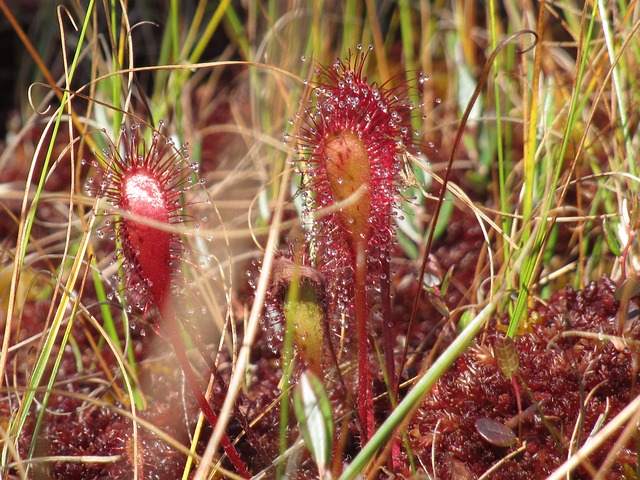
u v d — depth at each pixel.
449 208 0.28
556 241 0.26
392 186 0.18
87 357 0.24
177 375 0.23
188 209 0.30
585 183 0.27
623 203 0.22
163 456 0.20
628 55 0.27
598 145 0.28
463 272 0.27
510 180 0.27
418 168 0.28
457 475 0.19
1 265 0.28
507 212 0.24
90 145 0.24
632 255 0.23
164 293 0.17
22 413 0.20
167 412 0.21
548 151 0.23
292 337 0.17
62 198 0.23
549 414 0.20
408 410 0.17
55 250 0.28
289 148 0.21
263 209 0.27
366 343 0.18
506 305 0.23
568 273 0.25
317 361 0.17
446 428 0.20
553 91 0.27
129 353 0.23
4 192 0.28
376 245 0.18
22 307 0.22
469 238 0.28
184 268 0.25
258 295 0.17
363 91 0.17
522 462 0.19
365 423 0.18
